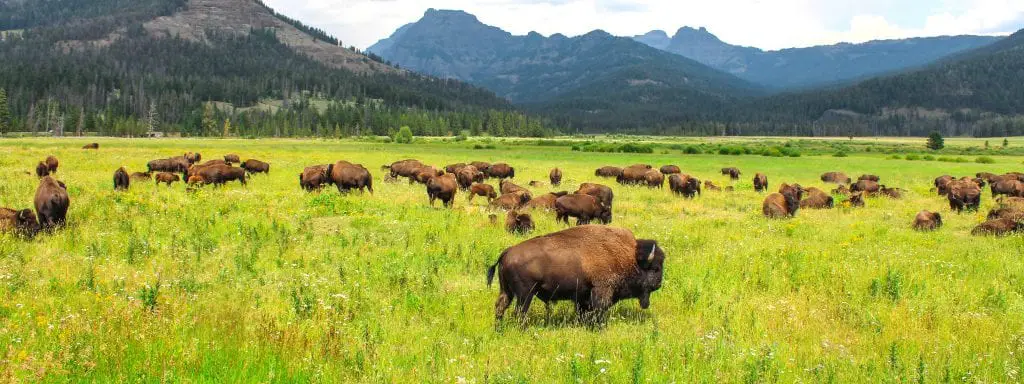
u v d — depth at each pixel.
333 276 9.35
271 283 8.78
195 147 70.88
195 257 10.12
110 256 10.05
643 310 8.20
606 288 7.42
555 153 77.69
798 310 8.23
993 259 12.16
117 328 5.89
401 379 5.29
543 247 7.23
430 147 91.00
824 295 9.05
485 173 35.78
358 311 7.49
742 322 7.58
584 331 7.15
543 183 30.84
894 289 9.09
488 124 188.62
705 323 7.64
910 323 7.68
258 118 182.00
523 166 49.62
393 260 10.38
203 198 18.14
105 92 188.75
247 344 5.79
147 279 8.37
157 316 6.29
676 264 10.83
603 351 6.36
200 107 195.88
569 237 7.46
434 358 5.83
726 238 14.47
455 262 10.58
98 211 14.19
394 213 16.41
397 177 31.25
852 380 5.72
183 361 5.21
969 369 6.04
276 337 5.97
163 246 10.67
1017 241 14.84
